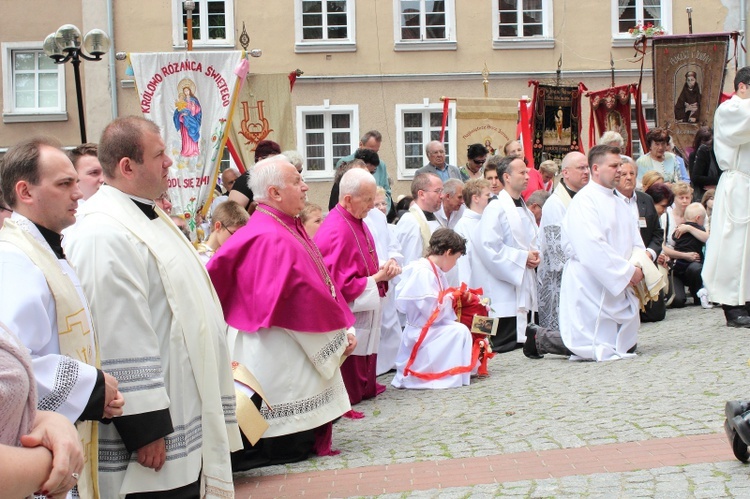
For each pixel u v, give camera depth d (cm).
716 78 1862
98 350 435
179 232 505
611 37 2431
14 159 411
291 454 666
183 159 1252
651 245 1262
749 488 493
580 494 512
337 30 2403
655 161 1554
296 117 2395
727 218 1086
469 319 962
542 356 1070
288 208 680
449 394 888
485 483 555
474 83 2420
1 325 246
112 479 464
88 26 2358
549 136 1820
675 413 689
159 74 1250
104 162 486
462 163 1806
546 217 1208
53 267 401
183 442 476
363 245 888
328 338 672
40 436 239
